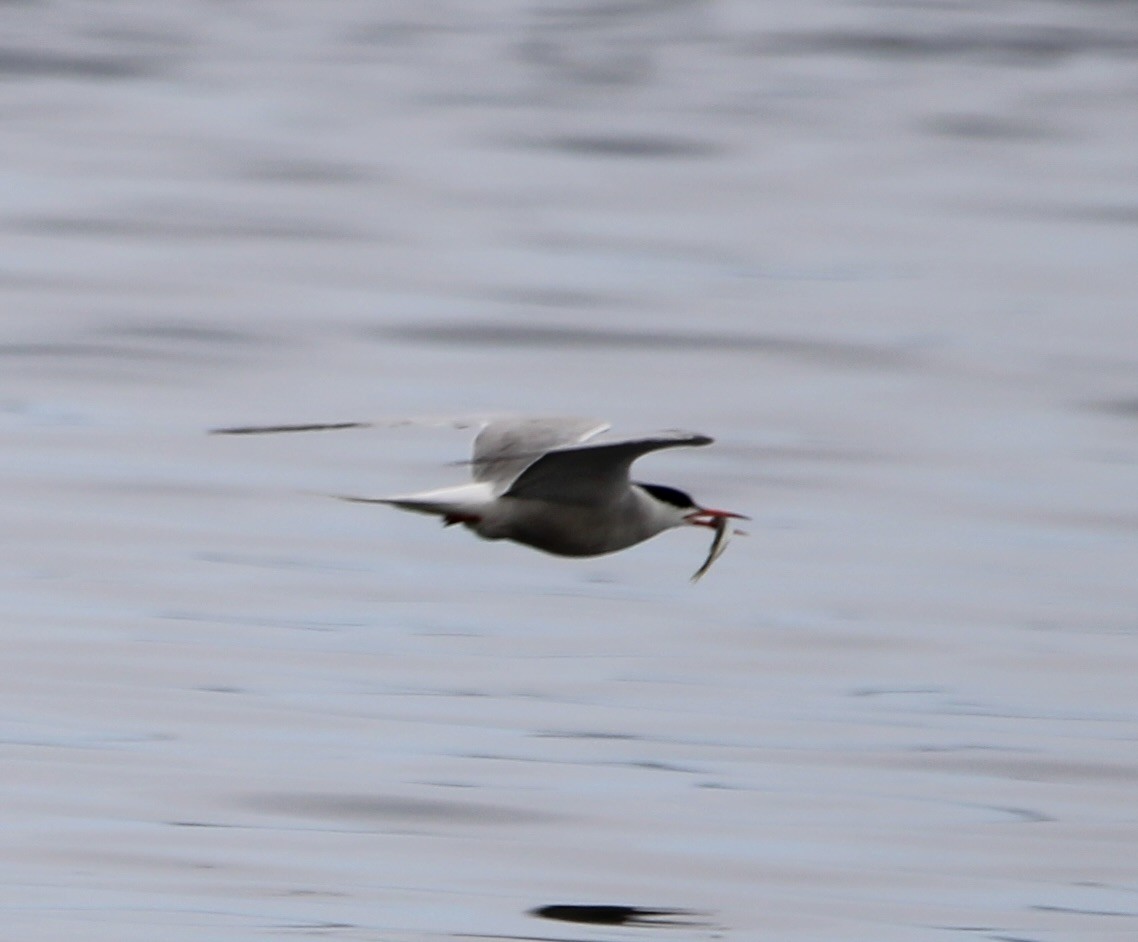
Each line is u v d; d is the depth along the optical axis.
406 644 14.49
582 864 10.54
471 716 12.91
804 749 12.62
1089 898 10.33
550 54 45.53
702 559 17.09
